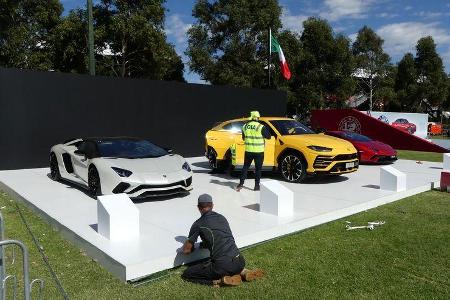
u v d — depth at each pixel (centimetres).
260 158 784
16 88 1040
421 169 1125
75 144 842
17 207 705
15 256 470
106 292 384
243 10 3023
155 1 2611
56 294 379
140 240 484
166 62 2817
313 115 1998
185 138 1358
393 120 2559
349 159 873
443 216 655
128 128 1230
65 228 537
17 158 1055
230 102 1461
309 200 713
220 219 410
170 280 410
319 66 3584
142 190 662
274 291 386
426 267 444
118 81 1201
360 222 621
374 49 4756
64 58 2561
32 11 2616
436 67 5034
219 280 395
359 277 418
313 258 469
